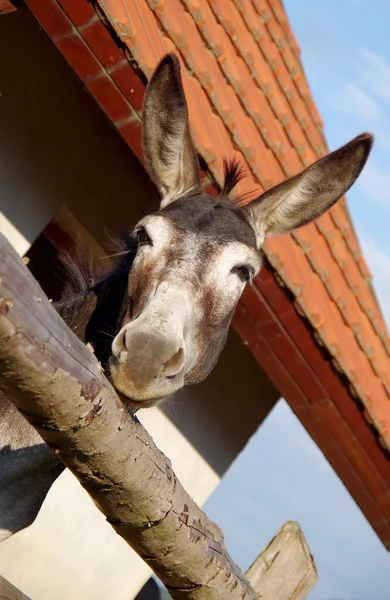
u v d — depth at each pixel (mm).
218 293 3316
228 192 4023
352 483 6406
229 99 5879
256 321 5641
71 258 3982
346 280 6605
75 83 6008
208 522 2758
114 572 6277
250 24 6973
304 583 3762
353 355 6188
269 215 4012
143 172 6379
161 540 2568
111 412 2178
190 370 3338
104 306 3639
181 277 3189
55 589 6020
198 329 3221
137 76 4695
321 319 5672
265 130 6207
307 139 7328
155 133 3797
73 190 6109
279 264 5305
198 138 4938
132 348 2682
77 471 2314
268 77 6945
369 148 3852
